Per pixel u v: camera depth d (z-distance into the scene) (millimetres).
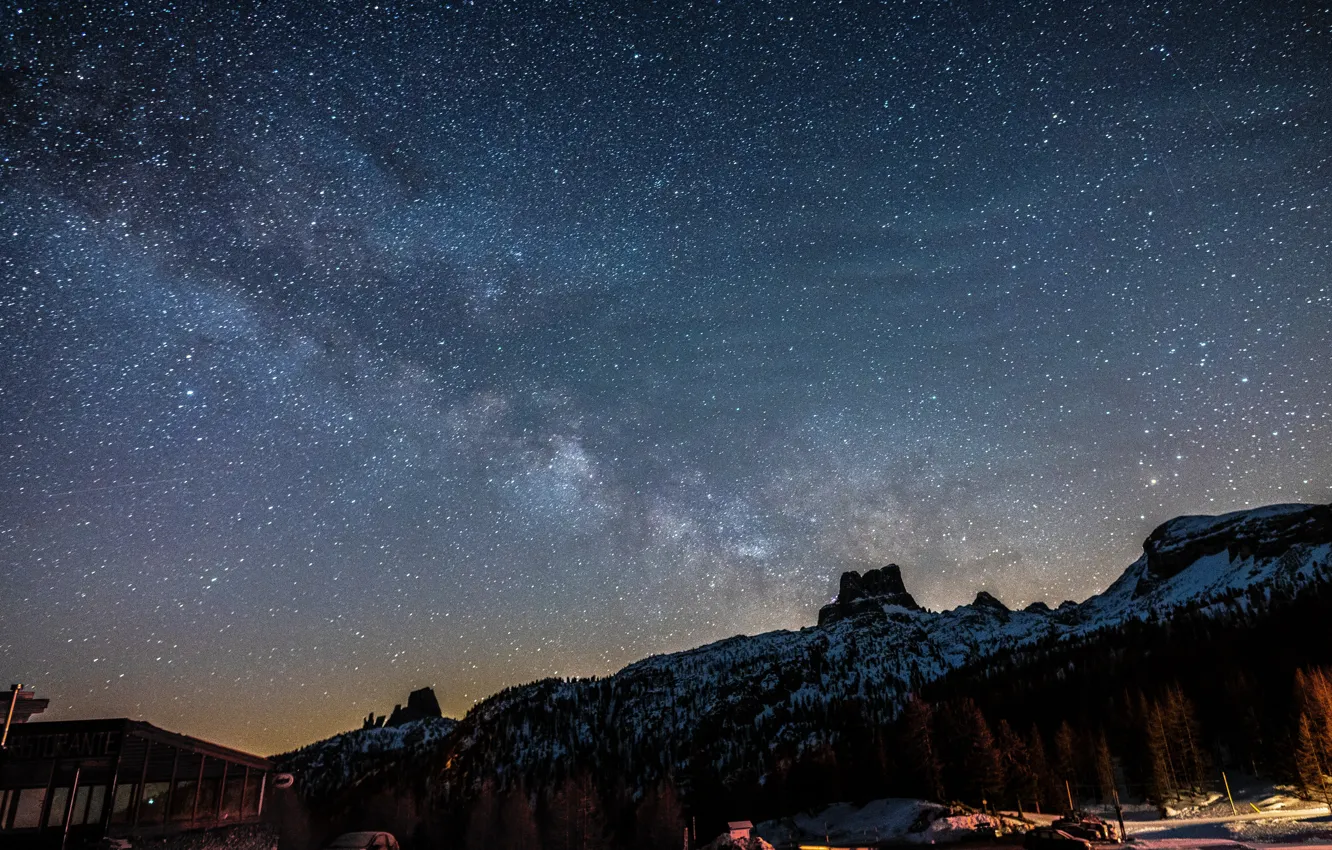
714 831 135500
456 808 169875
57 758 29125
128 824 29953
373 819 156125
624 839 142125
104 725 29766
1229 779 95625
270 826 37062
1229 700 116188
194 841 32719
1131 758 104000
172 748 32562
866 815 97312
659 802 147125
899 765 118188
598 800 159250
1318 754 75062
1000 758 98812
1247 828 55219
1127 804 91438
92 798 29234
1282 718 102625
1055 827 51656
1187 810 83938
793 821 105500
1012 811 92938
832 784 121000
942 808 86750
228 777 35344
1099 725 128125
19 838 28000
